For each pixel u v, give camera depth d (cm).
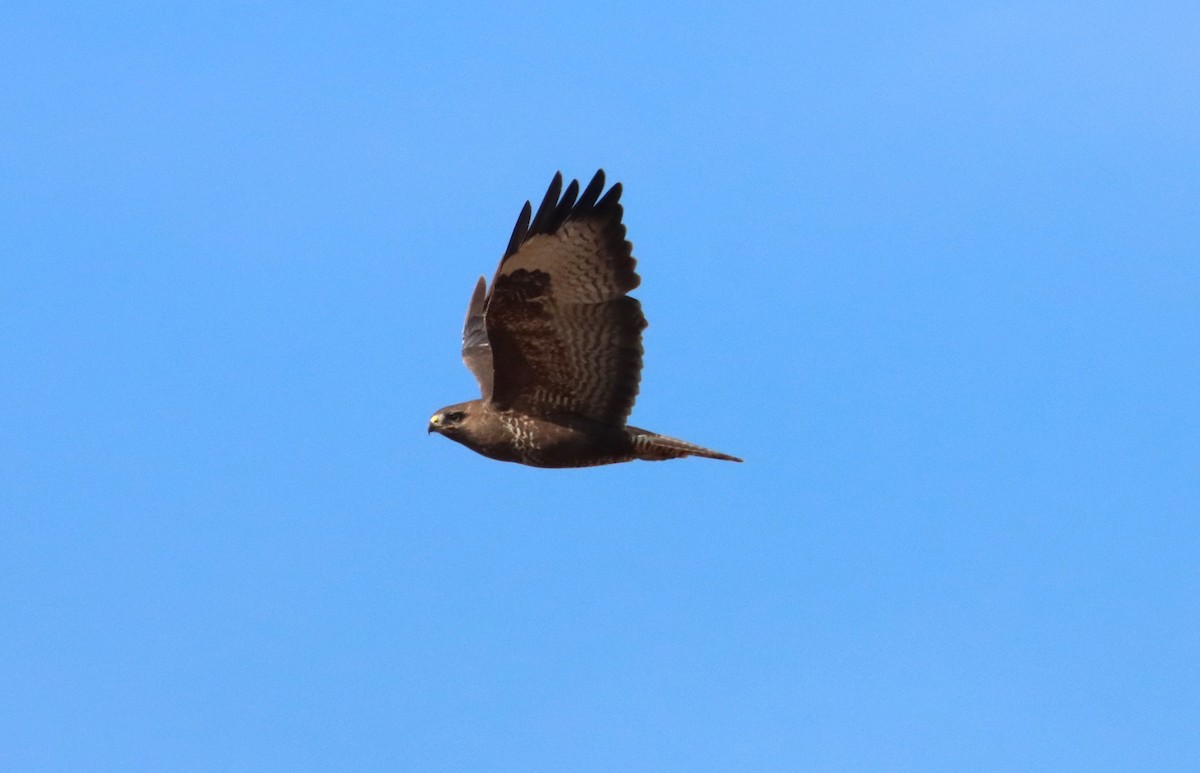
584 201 1952
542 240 1947
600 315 1998
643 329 1998
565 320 2005
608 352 2022
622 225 1964
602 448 2069
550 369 2048
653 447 2056
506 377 2069
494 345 2033
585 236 1959
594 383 2045
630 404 2039
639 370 2019
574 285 1981
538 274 1969
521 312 1997
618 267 1973
